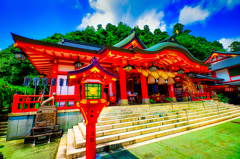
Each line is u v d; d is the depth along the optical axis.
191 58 10.83
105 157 3.53
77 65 8.41
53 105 6.49
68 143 4.48
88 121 3.42
